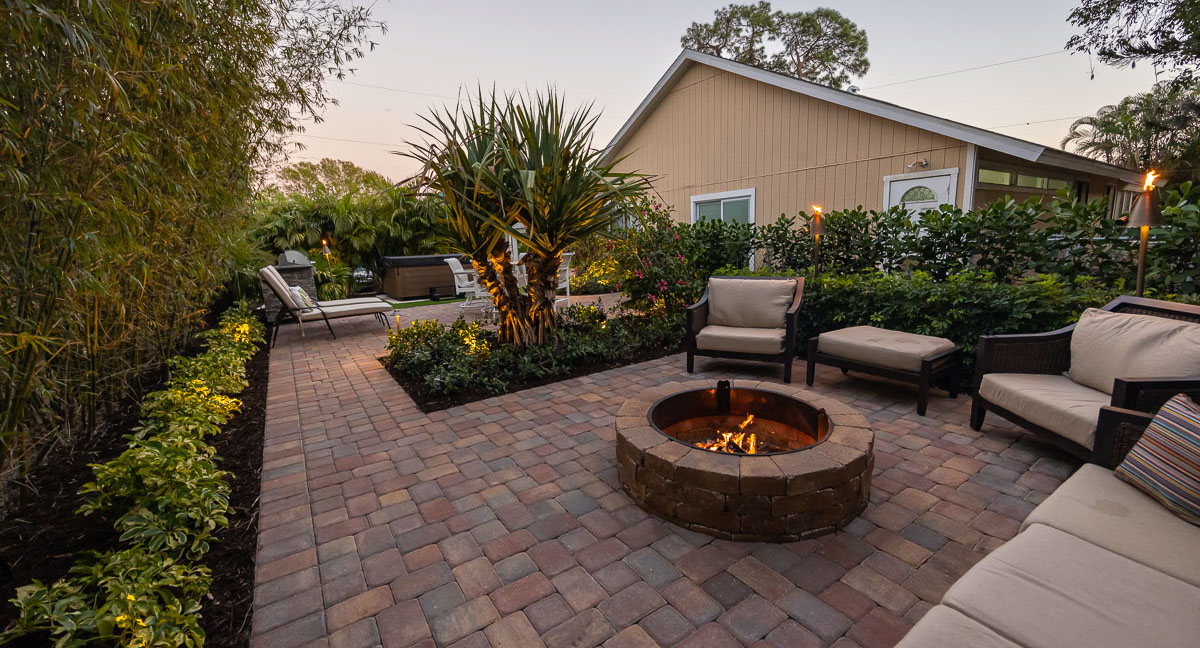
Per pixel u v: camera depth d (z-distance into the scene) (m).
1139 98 15.03
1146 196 2.78
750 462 1.99
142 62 1.91
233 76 2.79
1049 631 1.00
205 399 3.27
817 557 1.86
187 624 1.39
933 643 1.00
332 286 9.80
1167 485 1.43
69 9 1.56
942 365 3.40
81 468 2.60
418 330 5.16
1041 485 2.34
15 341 1.78
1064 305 3.21
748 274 5.36
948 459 2.62
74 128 1.62
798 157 7.90
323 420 3.43
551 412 3.48
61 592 1.40
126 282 2.77
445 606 1.66
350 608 1.66
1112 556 1.23
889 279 4.29
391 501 2.35
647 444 2.19
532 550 1.95
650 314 5.91
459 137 4.11
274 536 2.08
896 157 6.80
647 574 1.79
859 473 2.03
